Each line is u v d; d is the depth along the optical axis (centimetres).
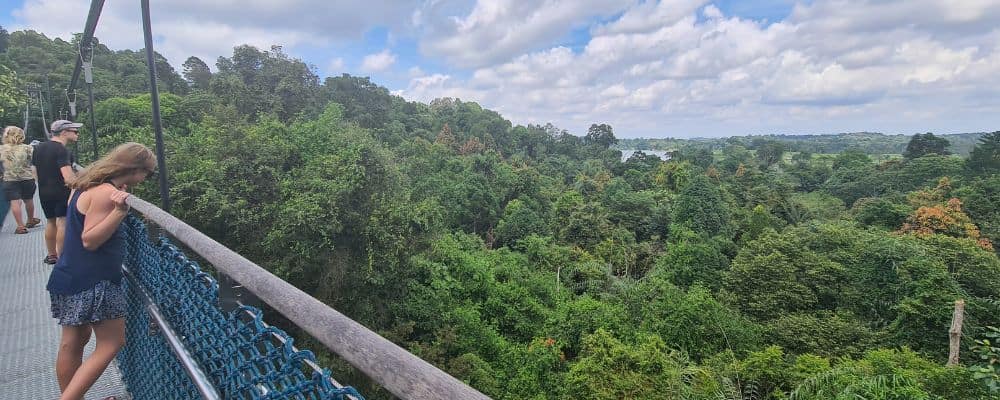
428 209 1466
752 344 1666
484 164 4534
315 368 101
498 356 1616
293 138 1611
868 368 1184
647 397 1115
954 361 1523
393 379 74
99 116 2570
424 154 4647
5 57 3638
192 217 1280
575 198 4066
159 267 220
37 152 387
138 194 1279
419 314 1463
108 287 202
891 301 1995
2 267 473
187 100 3328
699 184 3906
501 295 2052
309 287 1315
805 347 1686
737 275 2270
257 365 125
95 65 4341
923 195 4369
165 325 197
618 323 1752
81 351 219
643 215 4081
